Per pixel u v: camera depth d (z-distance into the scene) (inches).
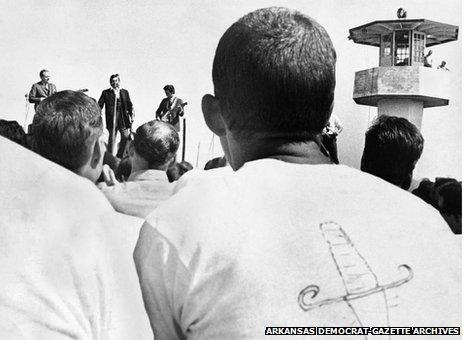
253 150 48.4
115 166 152.9
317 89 46.4
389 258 43.1
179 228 43.2
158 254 42.8
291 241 42.2
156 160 113.3
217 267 41.6
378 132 98.3
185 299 42.0
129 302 41.6
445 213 111.8
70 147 71.5
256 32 46.3
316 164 47.4
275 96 46.0
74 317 39.0
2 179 41.1
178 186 73.1
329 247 42.4
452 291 43.3
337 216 43.8
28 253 38.7
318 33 46.8
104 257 41.1
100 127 74.7
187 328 42.8
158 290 42.9
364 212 44.4
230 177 45.8
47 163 43.4
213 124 51.3
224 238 42.1
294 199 43.9
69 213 41.1
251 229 42.4
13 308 37.4
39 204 40.5
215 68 48.5
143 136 114.3
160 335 43.8
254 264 41.3
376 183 46.9
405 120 99.2
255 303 40.6
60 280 38.9
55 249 39.4
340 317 40.9
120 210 107.2
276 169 45.7
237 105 47.5
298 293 41.0
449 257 44.4
